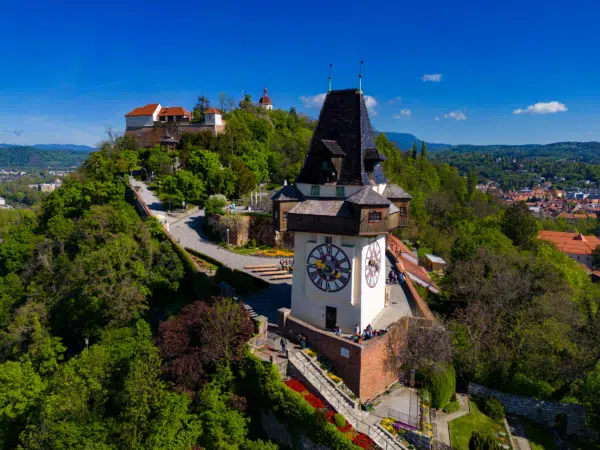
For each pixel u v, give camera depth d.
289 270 59.62
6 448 37.12
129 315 47.72
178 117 137.12
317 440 29.83
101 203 81.00
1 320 63.28
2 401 38.84
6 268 75.75
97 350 37.03
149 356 33.31
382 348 37.50
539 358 44.03
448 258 76.44
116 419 32.12
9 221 156.75
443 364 39.59
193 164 93.88
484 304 50.59
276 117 170.62
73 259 63.12
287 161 131.12
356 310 38.31
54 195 85.31
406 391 38.75
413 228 94.94
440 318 51.16
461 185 160.88
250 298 49.59
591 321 48.06
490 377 43.34
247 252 68.75
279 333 40.12
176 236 74.25
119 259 49.94
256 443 30.84
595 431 39.56
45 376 45.09
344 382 36.06
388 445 30.78
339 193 38.66
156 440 29.98
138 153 119.31
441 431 35.72
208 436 31.20
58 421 32.50
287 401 31.42
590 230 182.75
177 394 32.66
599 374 39.06
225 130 129.88
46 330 52.41
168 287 54.25
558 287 54.50
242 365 34.44
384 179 43.09
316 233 38.44
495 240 72.62
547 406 40.94
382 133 163.12
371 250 39.78
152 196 97.50
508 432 37.62
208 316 35.12
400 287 53.34
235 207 86.50
